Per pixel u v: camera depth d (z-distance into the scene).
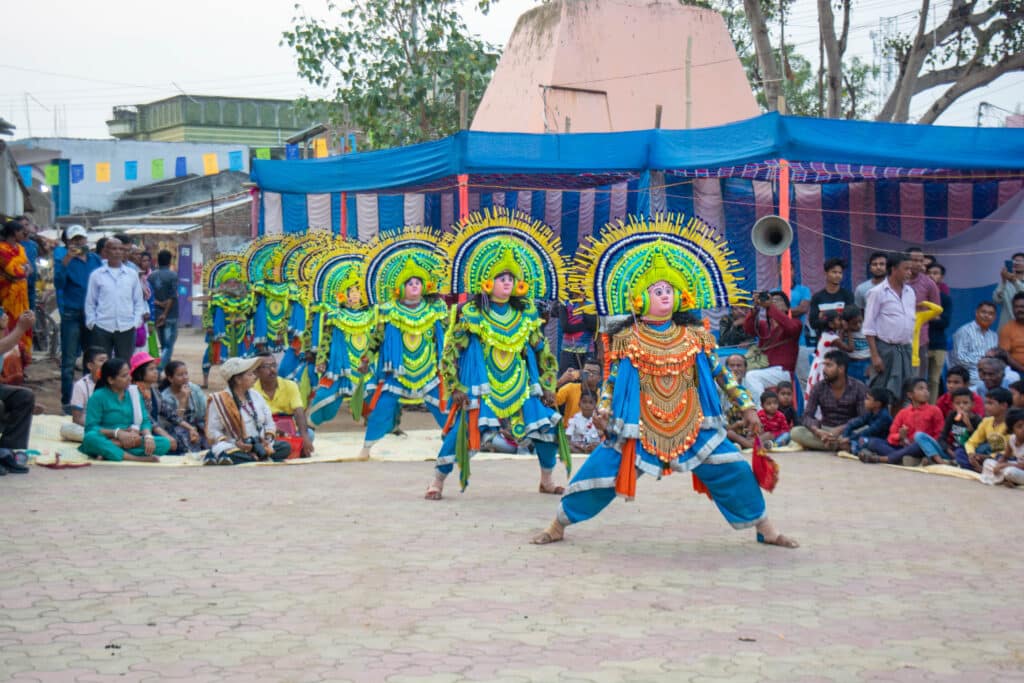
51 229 33.56
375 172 15.30
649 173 13.80
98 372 11.32
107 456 10.39
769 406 11.90
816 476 10.08
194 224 35.78
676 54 22.91
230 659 4.79
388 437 12.61
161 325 18.11
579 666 4.75
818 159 12.57
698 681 4.57
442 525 7.73
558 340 15.51
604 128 22.11
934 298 12.51
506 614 5.54
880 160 12.65
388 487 9.33
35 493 8.67
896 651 5.02
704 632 5.28
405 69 25.69
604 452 7.02
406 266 10.46
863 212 15.58
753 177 15.25
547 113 21.66
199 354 24.91
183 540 7.12
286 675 4.59
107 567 6.39
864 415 11.36
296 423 11.14
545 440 8.69
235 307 16.19
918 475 10.19
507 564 6.60
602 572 6.42
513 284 8.61
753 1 23.47
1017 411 9.67
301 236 15.90
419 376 10.59
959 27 24.34
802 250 15.56
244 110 54.06
